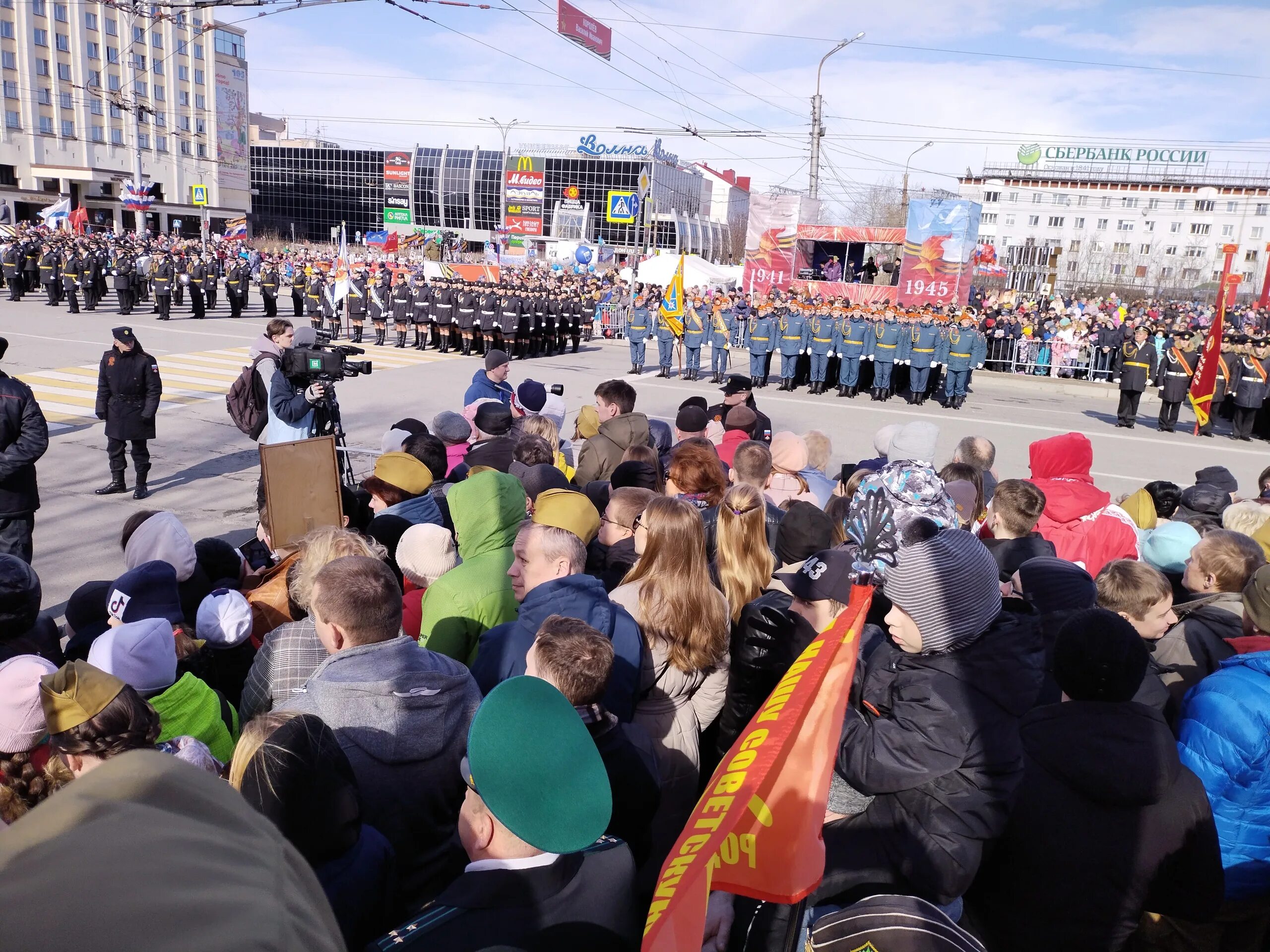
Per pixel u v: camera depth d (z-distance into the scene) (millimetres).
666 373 19891
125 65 65500
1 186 59562
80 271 23250
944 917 1585
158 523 3648
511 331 20016
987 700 2045
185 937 362
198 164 72688
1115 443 14516
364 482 4852
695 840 1397
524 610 2908
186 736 2430
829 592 2863
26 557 6262
